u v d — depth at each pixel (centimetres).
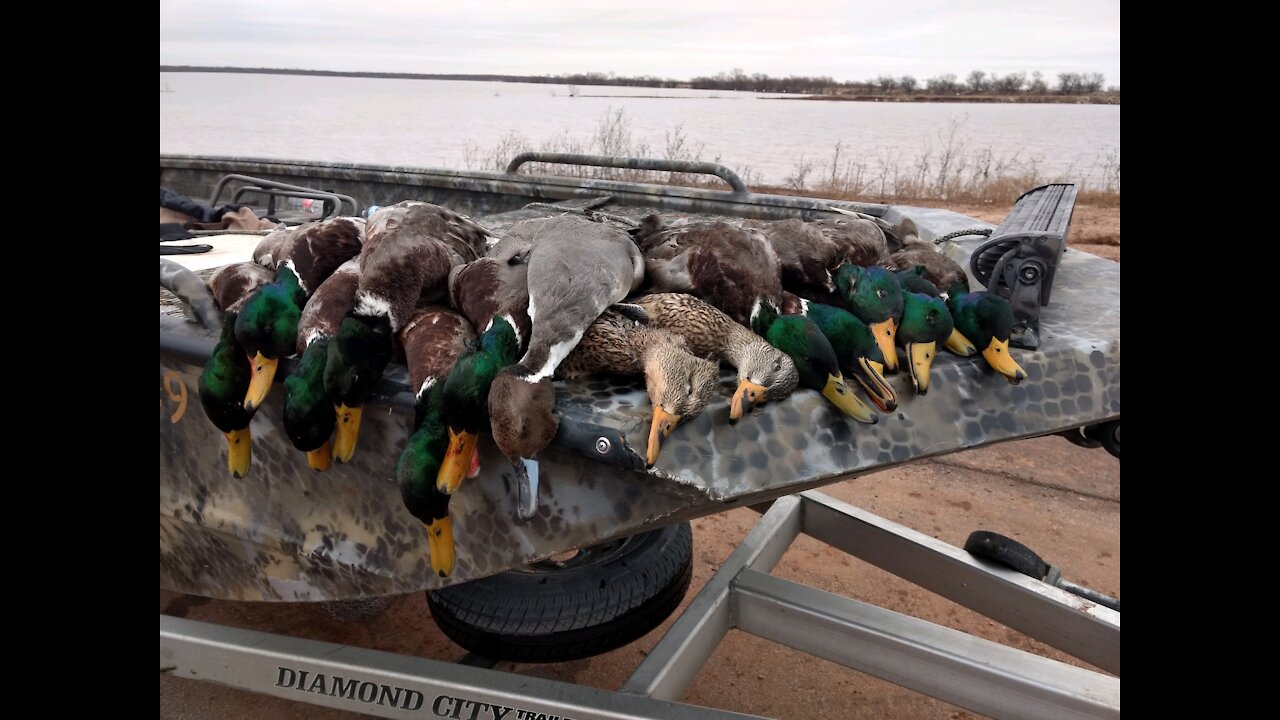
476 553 222
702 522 532
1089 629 277
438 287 259
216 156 618
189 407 270
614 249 240
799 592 273
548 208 468
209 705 367
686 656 254
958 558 310
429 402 207
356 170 562
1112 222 1269
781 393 204
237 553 276
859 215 352
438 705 242
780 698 372
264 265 297
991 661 238
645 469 190
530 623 282
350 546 247
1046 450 621
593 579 292
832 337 217
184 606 446
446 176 534
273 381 244
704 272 243
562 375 224
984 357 226
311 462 230
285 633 419
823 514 346
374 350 225
